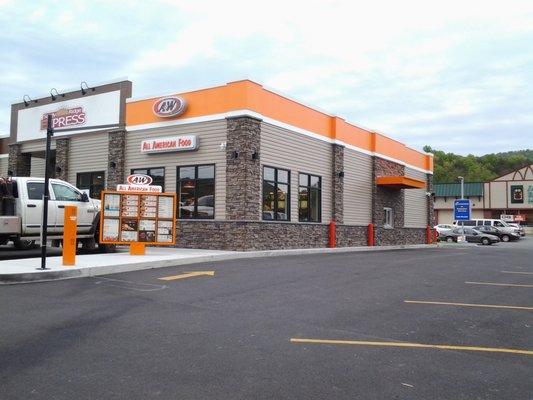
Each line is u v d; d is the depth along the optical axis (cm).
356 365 539
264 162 1969
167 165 2098
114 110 2283
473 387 479
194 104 2030
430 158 3619
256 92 1933
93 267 1172
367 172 2762
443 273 1373
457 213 4028
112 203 1552
